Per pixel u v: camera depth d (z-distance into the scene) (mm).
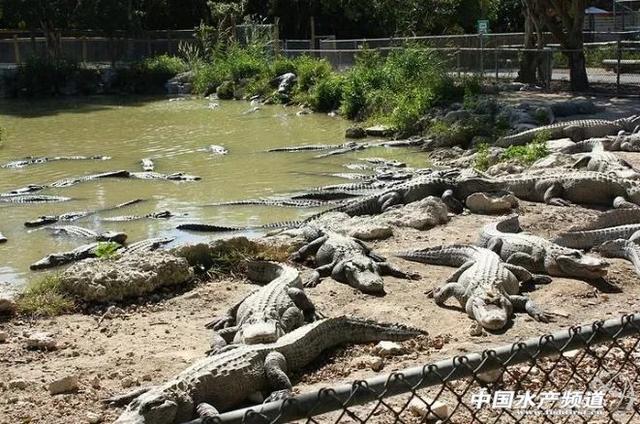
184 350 6805
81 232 12234
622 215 9922
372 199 12469
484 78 27266
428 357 6328
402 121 21922
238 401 5578
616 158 13477
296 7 47094
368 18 45469
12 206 14562
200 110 31125
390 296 8086
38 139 24234
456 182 12219
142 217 13312
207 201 14500
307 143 21594
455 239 10219
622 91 25000
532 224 10727
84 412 5625
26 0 40562
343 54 33844
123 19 42344
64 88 39219
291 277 7801
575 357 5402
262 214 13266
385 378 3607
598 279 8164
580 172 12023
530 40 27438
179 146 21750
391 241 10305
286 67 34312
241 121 27203
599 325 4000
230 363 5586
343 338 6660
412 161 18250
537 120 19562
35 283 9055
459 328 7012
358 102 26391
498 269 7711
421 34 42656
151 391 5184
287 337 6211
